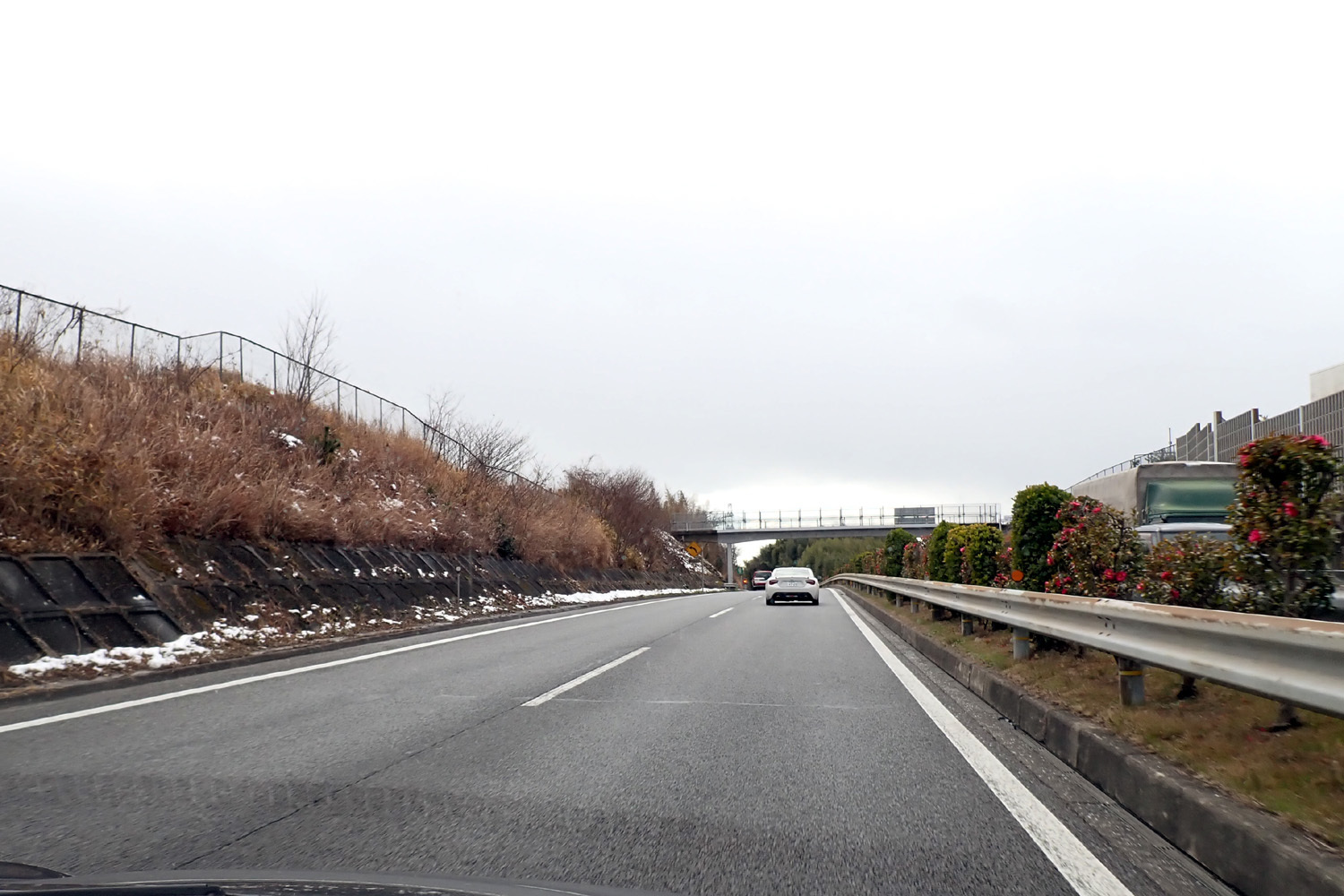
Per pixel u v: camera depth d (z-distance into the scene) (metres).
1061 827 4.59
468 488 30.09
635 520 53.25
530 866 3.96
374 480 24.17
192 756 6.04
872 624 19.56
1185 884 3.81
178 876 2.61
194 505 14.36
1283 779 4.30
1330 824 3.65
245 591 13.77
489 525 27.95
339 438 24.28
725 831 4.50
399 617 17.02
